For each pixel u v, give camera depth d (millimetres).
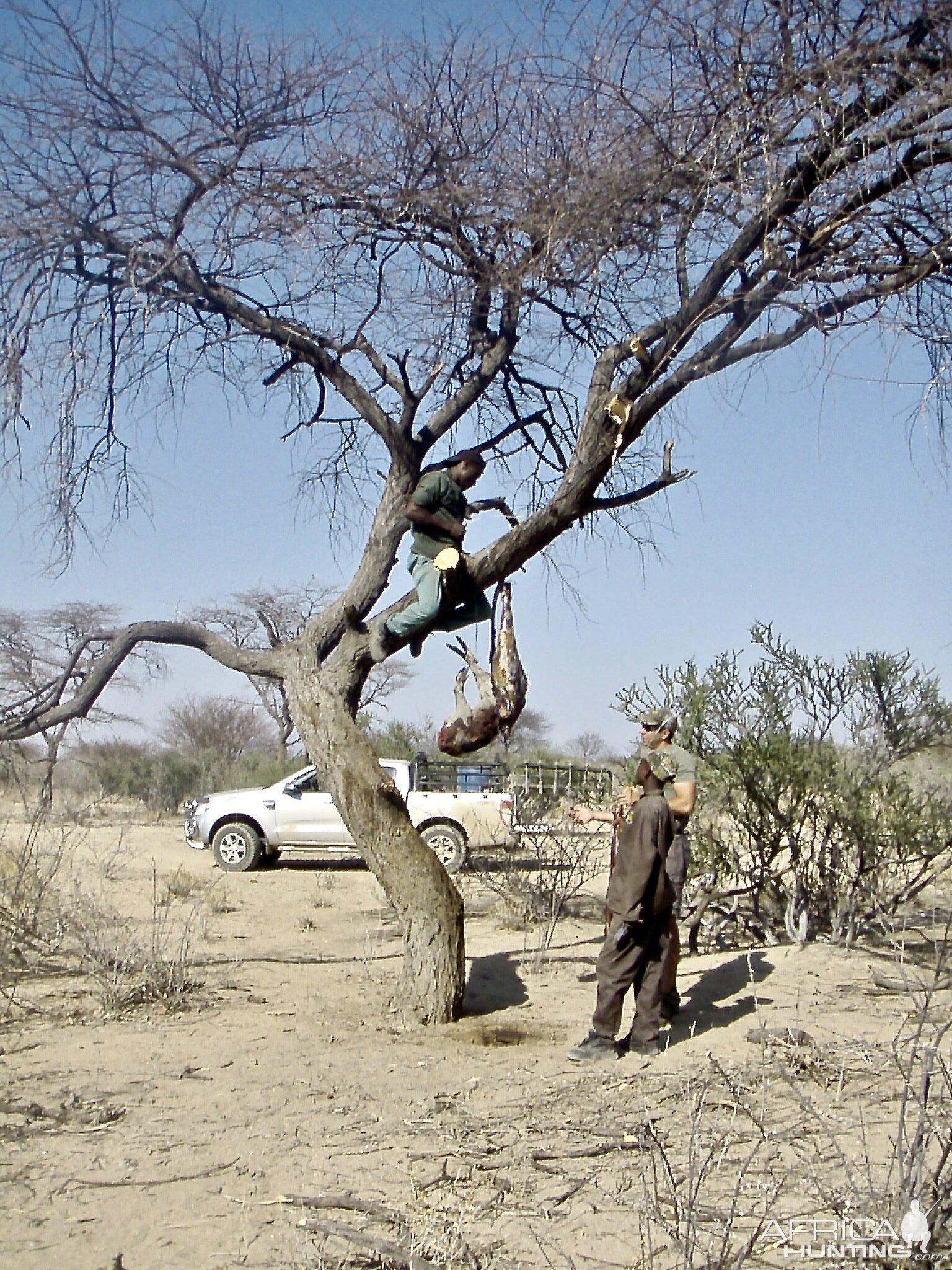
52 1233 4645
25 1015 8312
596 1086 6434
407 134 8117
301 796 19125
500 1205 4828
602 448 7375
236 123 8195
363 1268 4344
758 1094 6031
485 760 23281
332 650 8641
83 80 7879
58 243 7871
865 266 7332
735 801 10867
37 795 12844
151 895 14289
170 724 45562
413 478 8703
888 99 6773
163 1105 6199
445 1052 7297
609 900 7246
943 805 10500
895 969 9094
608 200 7379
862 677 10852
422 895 8117
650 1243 4172
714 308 7164
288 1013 8406
